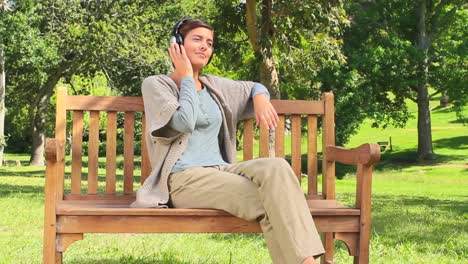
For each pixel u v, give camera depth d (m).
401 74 30.16
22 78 29.97
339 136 32.47
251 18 15.12
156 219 3.29
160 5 26.12
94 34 24.77
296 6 14.90
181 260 4.88
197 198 3.41
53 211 3.21
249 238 6.42
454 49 30.92
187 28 3.81
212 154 3.64
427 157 34.03
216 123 3.71
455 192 17.64
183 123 3.46
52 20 25.50
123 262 4.73
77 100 3.98
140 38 25.14
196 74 3.86
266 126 3.79
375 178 24.94
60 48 25.83
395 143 41.62
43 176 23.11
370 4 30.73
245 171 3.31
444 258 5.26
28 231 7.18
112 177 4.04
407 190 18.41
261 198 3.19
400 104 32.84
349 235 3.45
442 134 45.53
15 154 51.22
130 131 4.05
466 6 33.75
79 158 4.00
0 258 4.99
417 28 32.31
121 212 3.24
